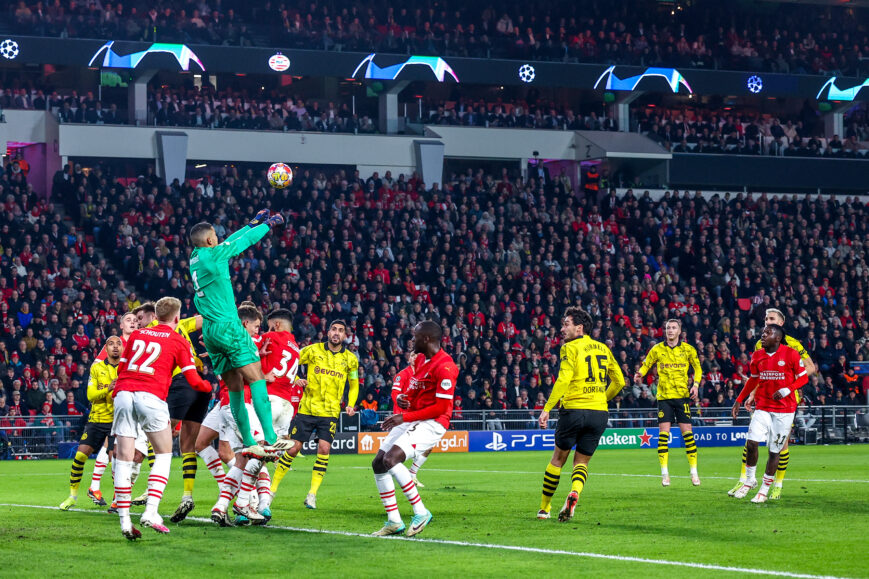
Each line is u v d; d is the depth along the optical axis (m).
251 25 65.56
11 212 53.97
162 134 61.72
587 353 18.75
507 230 62.28
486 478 30.44
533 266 60.50
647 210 66.00
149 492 16.81
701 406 54.25
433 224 61.00
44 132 61.84
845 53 78.50
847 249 67.56
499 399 50.81
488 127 69.94
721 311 60.25
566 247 61.00
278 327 20.56
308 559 14.25
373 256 57.00
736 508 20.89
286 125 65.81
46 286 49.94
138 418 16.39
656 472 32.50
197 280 16.81
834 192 75.56
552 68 70.50
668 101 77.38
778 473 23.03
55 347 46.22
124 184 61.84
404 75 67.69
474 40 69.94
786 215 68.12
